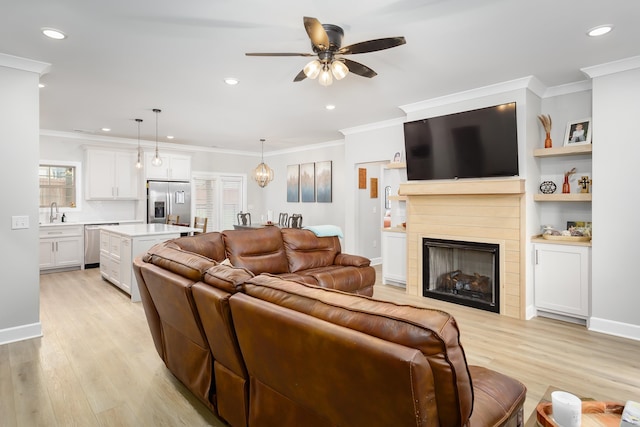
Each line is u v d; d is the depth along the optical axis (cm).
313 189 780
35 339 316
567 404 131
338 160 729
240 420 176
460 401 105
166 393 231
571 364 275
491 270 409
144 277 235
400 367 96
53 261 594
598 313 341
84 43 283
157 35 270
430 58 315
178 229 504
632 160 319
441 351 101
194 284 185
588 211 381
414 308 116
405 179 530
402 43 229
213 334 178
